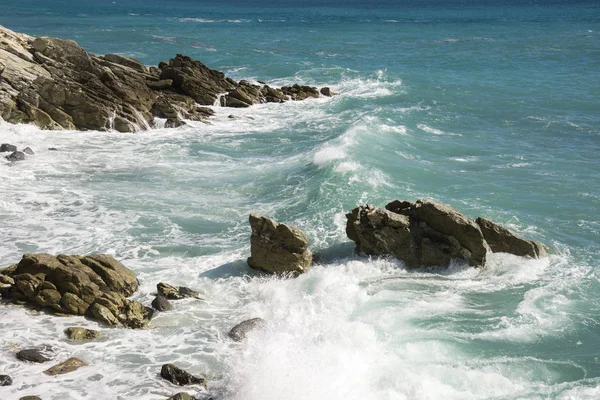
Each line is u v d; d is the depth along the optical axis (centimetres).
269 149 3341
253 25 11156
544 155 3144
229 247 2123
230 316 1698
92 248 2103
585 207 2445
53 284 1734
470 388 1370
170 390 1373
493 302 1748
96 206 2475
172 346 1547
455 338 1567
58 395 1342
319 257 2031
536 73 5781
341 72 5872
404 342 1545
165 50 7350
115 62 4609
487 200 2503
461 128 3725
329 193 2497
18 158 2986
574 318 1659
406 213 2031
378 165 2831
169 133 3662
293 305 1734
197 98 4369
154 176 2858
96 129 3600
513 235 1994
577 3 17375
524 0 19925
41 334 1577
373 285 1847
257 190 2669
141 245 2134
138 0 19925
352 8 17238
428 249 1952
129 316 1653
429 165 2931
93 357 1491
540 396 1334
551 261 1989
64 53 3956
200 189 2692
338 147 2995
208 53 7175
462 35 9212
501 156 3123
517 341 1560
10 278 1775
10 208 2422
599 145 3338
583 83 5169
